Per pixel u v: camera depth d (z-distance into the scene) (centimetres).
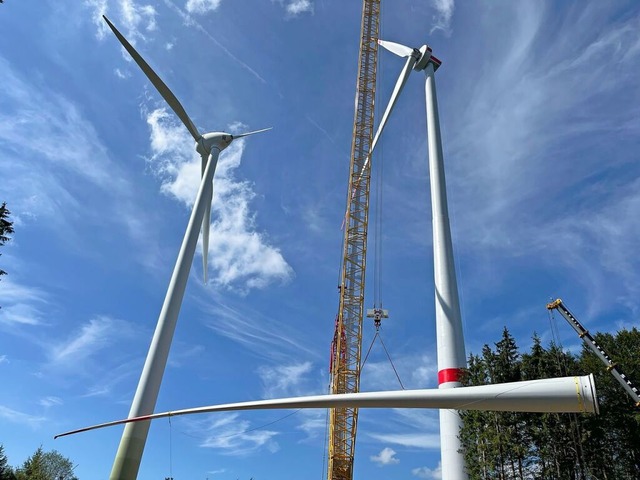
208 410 2494
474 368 4575
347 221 6712
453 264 4984
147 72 4403
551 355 4741
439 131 5716
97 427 3027
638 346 5247
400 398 1967
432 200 5344
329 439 6272
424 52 6147
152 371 3406
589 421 4438
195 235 4025
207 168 4428
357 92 7181
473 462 4122
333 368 6334
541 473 4266
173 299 3691
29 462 8325
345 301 6462
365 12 7469
